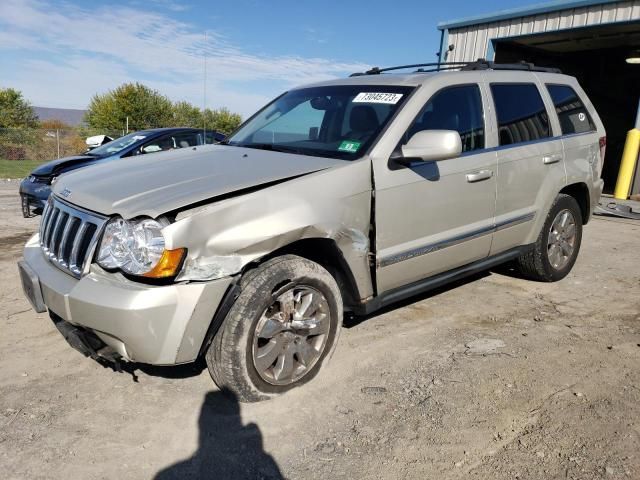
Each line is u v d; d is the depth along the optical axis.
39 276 2.97
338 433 2.74
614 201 11.32
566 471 2.45
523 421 2.85
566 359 3.58
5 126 39.72
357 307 3.46
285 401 3.01
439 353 3.64
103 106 39.38
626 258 6.31
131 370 3.31
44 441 2.62
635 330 4.10
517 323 4.21
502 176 4.23
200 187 2.86
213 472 2.45
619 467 2.48
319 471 2.46
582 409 2.97
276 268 2.89
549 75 5.07
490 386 3.21
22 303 4.39
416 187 3.56
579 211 5.26
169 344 2.61
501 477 2.41
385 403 3.01
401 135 3.53
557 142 4.83
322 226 3.04
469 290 4.98
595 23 11.61
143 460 2.52
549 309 4.54
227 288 2.74
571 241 5.26
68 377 3.23
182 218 2.63
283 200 2.93
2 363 3.38
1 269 5.33
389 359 3.54
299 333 3.10
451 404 3.01
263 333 2.90
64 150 22.66
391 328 4.04
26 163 20.19
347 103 3.94
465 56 14.43
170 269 2.59
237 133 4.46
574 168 4.99
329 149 3.60
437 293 4.87
